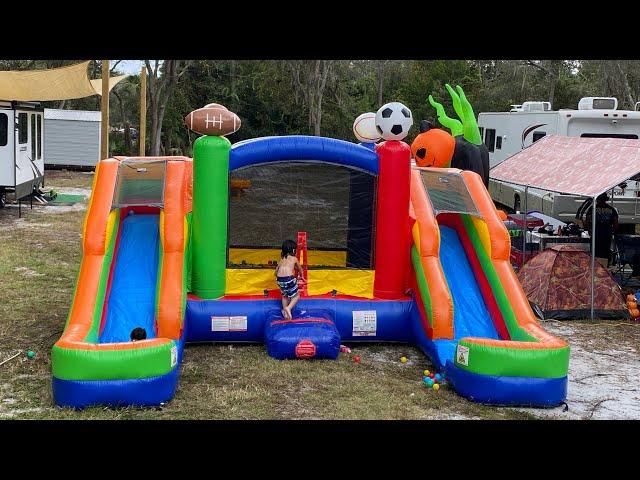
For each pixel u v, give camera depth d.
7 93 18.62
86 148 30.33
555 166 11.99
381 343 8.80
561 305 10.34
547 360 6.77
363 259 8.76
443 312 8.00
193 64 35.62
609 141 11.65
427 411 6.61
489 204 9.11
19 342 8.30
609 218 12.46
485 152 13.13
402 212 8.57
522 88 36.38
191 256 8.35
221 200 8.27
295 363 7.84
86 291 7.56
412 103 39.62
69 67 17.66
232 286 8.49
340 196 8.75
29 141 18.84
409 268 8.75
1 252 13.41
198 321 8.21
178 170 8.91
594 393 7.35
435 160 12.34
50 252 13.63
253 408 6.53
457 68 39.41
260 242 8.77
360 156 8.52
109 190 8.46
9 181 17.36
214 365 7.70
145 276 8.42
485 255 8.80
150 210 9.43
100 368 6.22
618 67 32.16
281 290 8.20
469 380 6.88
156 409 6.39
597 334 9.61
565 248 10.52
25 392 6.72
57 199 21.16
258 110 35.97
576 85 36.31
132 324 7.78
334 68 35.91
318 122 33.34
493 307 8.50
